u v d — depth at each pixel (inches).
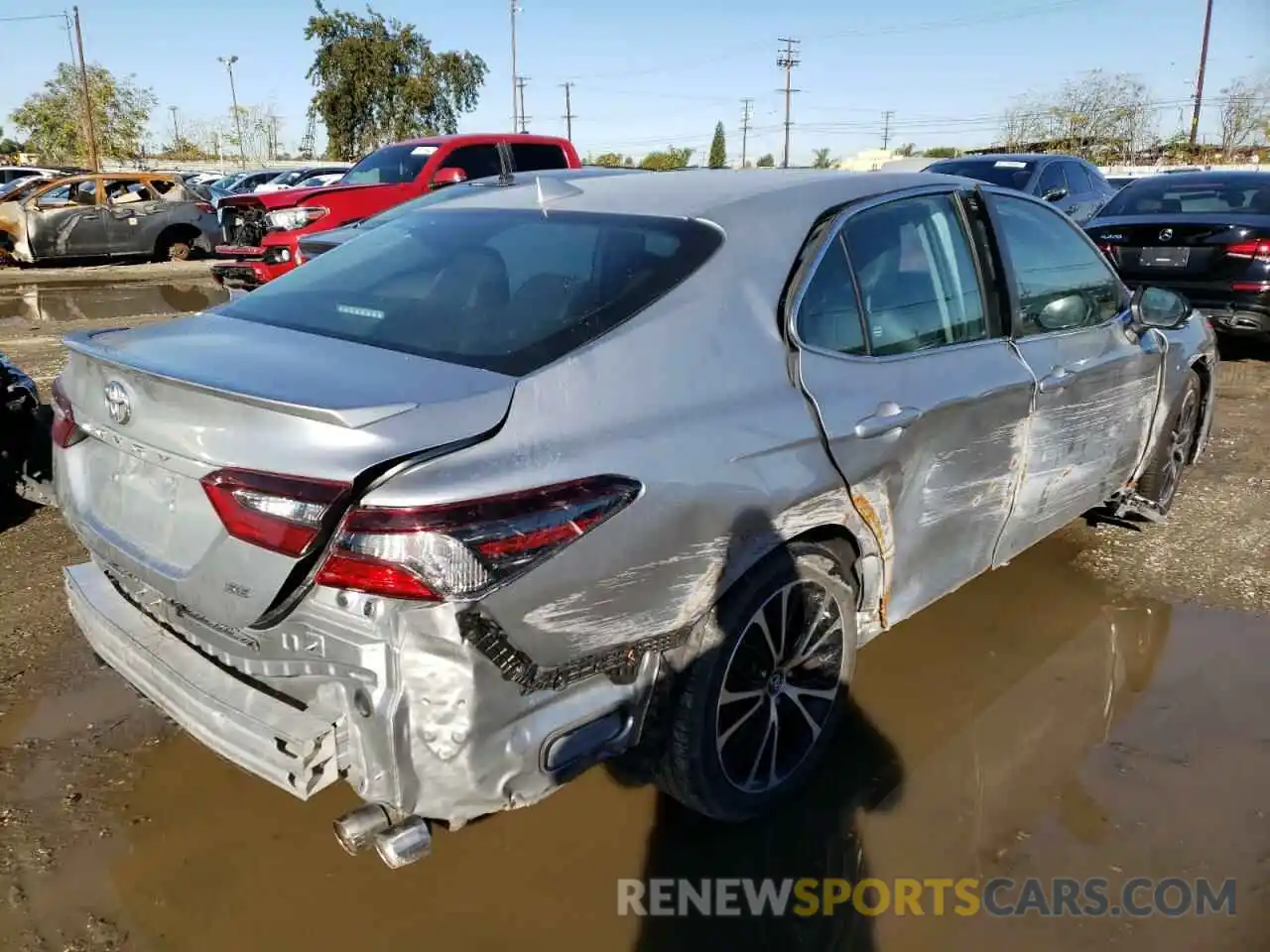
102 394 95.6
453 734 80.4
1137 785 118.0
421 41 1716.3
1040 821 112.2
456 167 460.4
